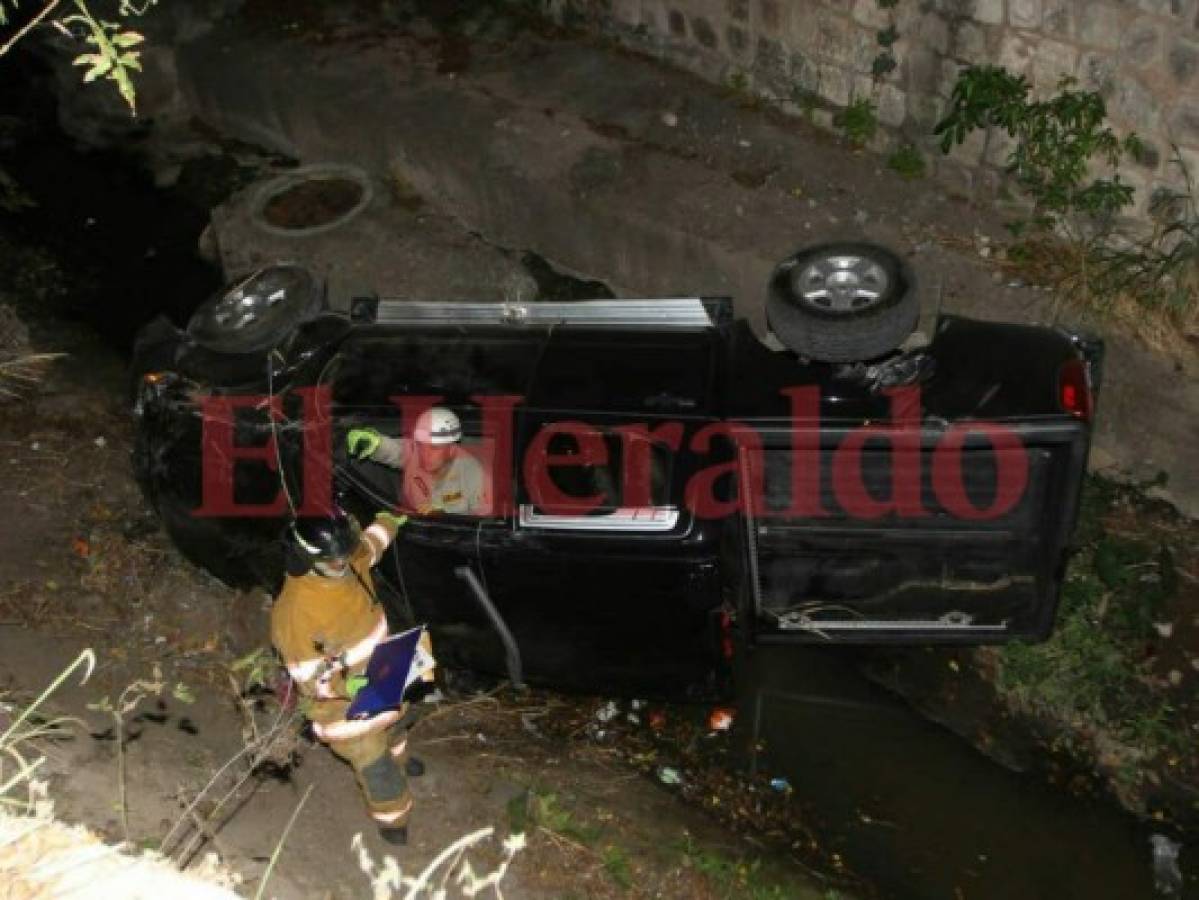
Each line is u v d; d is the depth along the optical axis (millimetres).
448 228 9062
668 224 8016
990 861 5641
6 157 10484
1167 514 6688
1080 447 5320
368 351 6246
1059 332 5926
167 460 6371
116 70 3301
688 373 5809
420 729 6117
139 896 3318
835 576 5809
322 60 9844
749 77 8750
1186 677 6070
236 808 5406
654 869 5402
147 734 5730
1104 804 5785
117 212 9906
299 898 4984
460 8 10070
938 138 7844
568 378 5855
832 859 5676
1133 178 7102
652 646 5730
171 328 6984
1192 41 6453
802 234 7801
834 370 5805
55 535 6973
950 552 5641
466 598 5762
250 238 9094
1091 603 6273
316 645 4797
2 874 3281
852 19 7926
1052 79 7180
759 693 6355
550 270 8852
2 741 3758
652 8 9086
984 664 6312
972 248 7562
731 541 5527
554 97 9117
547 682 6062
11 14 10398
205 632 6434
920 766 6008
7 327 8594
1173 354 6777
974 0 7266
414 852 5352
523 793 5691
